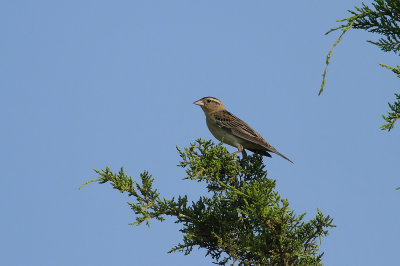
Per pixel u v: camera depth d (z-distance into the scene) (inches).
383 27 351.3
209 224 432.8
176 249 433.4
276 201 392.8
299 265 394.6
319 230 402.9
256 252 393.1
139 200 419.8
